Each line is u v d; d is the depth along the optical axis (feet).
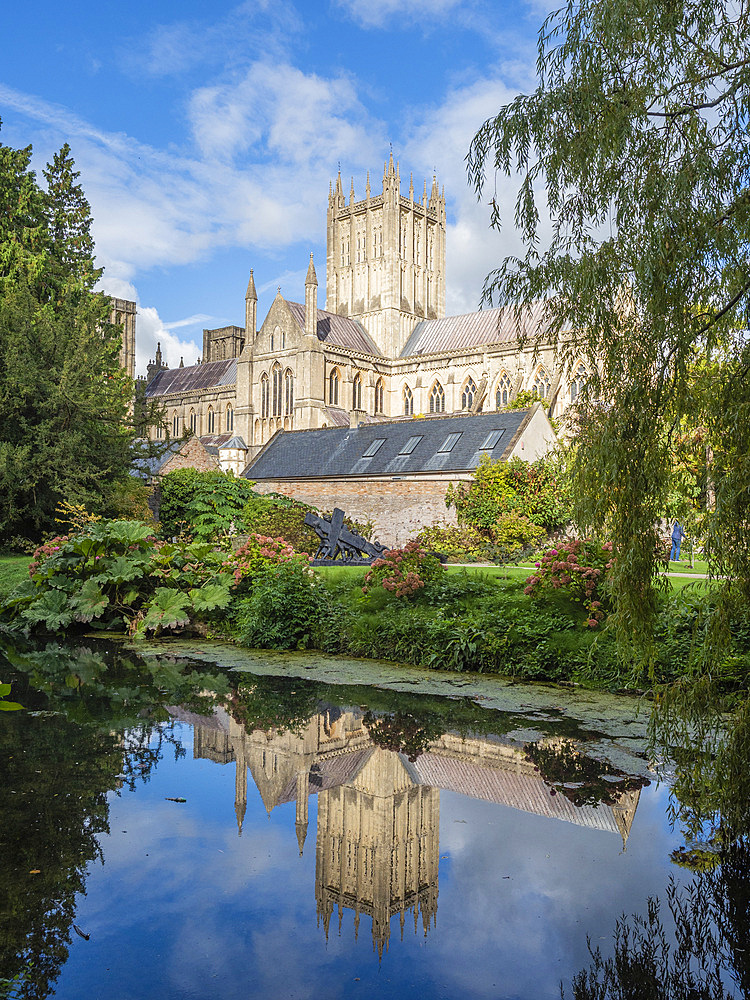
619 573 21.95
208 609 55.42
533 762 27.96
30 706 35.65
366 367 271.69
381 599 51.19
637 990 14.70
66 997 14.30
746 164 21.02
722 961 15.89
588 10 22.18
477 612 46.29
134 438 111.14
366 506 112.88
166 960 15.57
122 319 306.76
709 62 21.16
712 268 20.98
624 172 21.84
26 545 86.84
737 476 19.89
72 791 24.81
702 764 21.98
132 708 35.35
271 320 269.03
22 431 89.66
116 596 58.80
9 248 117.50
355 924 17.19
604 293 21.68
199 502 102.12
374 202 303.48
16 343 90.17
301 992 14.66
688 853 20.83
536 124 22.17
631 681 36.76
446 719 33.60
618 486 22.00
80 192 150.61
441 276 320.91
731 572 20.53
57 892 18.39
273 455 140.46
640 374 21.59
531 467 99.91
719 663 21.06
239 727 32.60
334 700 36.96
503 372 239.30
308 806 23.90
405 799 24.61
